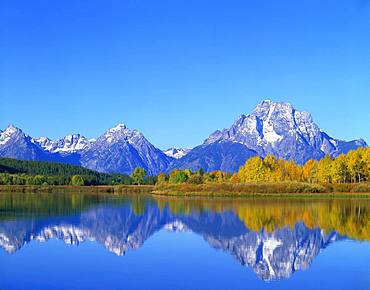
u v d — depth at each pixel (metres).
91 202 128.88
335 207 100.00
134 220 80.75
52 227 69.62
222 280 37.56
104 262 44.09
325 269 41.41
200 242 56.34
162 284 36.25
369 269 41.31
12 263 43.59
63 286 35.56
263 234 62.09
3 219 80.12
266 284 36.34
